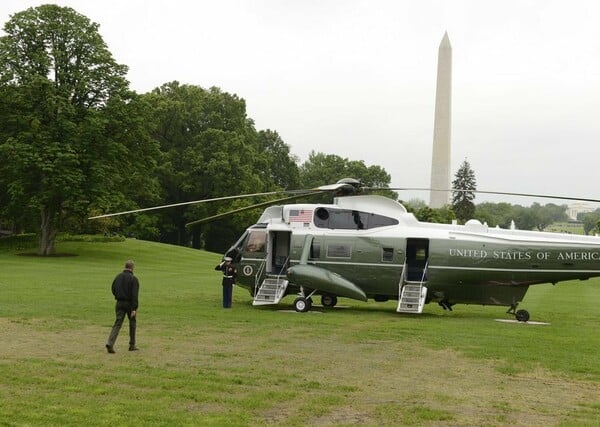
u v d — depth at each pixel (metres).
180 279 35.09
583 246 20.27
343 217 22.17
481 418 8.88
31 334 14.75
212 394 9.70
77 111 50.03
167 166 74.00
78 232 68.38
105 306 20.03
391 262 21.39
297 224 22.41
